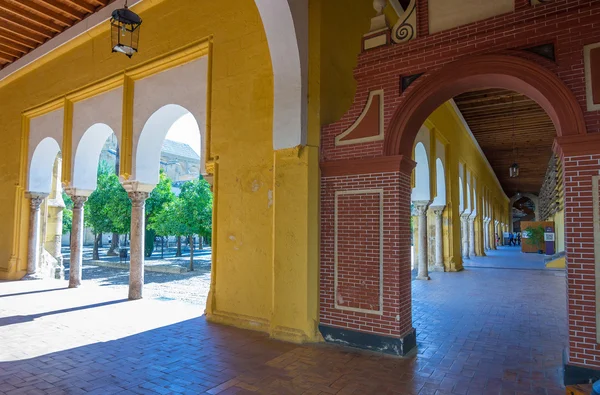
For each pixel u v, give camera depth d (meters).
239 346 5.99
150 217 21.94
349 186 6.28
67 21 10.96
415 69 5.89
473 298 9.92
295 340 6.20
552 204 25.30
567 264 4.61
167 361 5.33
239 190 7.38
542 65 4.93
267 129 7.07
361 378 4.77
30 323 7.33
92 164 11.51
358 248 6.12
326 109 6.70
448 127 15.47
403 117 5.92
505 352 5.72
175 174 46.41
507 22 5.25
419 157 13.34
